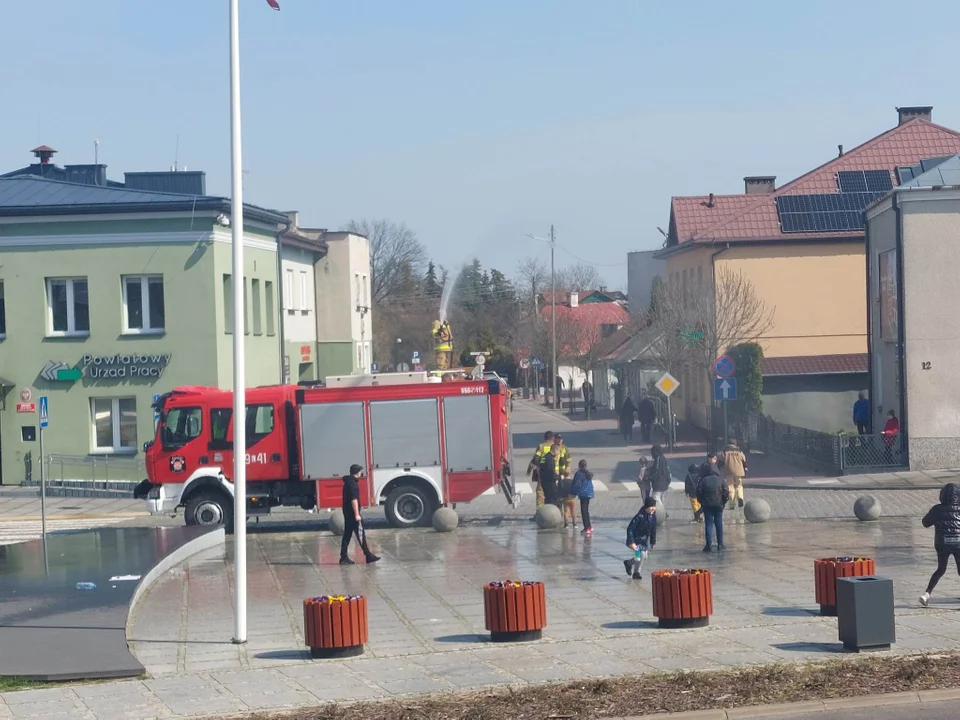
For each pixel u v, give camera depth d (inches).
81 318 1392.7
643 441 1806.1
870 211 1370.6
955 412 1224.8
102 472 1333.7
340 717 408.2
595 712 404.5
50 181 1464.1
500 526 1008.2
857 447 1230.3
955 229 1223.5
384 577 751.7
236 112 542.3
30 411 1379.2
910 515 979.9
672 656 484.7
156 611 645.9
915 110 2064.5
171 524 1103.0
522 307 3641.7
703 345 1648.6
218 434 997.8
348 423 994.1
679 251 2018.9
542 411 2778.1
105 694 451.5
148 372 1366.9
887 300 1320.1
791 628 534.6
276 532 1023.6
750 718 398.3
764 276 1807.3
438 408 995.9
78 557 792.3
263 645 548.7
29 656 501.7
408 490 995.9
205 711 423.2
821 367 1749.5
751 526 948.6
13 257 1373.0
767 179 2250.2
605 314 4101.9
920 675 437.4
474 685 449.1
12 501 1296.8
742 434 1590.8
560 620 581.6
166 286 1364.4
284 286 1775.3
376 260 4003.4
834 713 398.9
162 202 1354.6
